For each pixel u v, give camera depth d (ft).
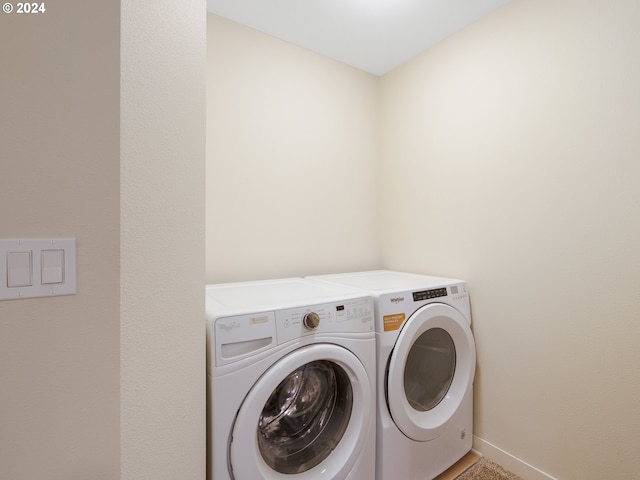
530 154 4.47
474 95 5.19
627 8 3.58
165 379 2.46
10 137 1.78
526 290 4.55
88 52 2.00
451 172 5.57
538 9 4.37
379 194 7.09
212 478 2.86
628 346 3.63
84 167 1.99
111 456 2.11
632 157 3.57
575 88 4.01
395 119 6.69
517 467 4.65
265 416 3.46
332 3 4.80
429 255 5.98
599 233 3.84
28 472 1.87
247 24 5.29
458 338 4.90
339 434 3.78
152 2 2.35
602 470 3.83
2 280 1.76
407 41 5.75
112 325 2.09
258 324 3.10
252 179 5.43
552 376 4.29
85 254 2.00
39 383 1.88
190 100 2.69
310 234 6.11
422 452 4.35
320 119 6.20
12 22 1.78
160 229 2.41
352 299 3.83
